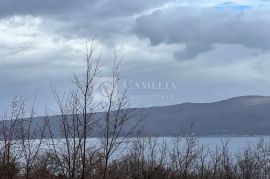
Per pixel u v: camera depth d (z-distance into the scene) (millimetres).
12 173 10555
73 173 10016
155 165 12195
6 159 10617
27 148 10594
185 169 12805
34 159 10570
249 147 15172
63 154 10094
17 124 10680
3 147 10625
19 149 10664
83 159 10000
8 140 10648
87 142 10078
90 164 10023
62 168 10047
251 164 14734
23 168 10617
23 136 10609
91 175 10078
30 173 10516
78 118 10055
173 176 12469
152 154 12297
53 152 10188
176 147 12938
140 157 11805
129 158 11484
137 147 11648
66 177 10031
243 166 14664
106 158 10117
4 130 10672
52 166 10438
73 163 10047
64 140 10109
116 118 10180
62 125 10086
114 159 10844
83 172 9938
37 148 10500
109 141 10141
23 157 10633
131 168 11555
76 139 10039
